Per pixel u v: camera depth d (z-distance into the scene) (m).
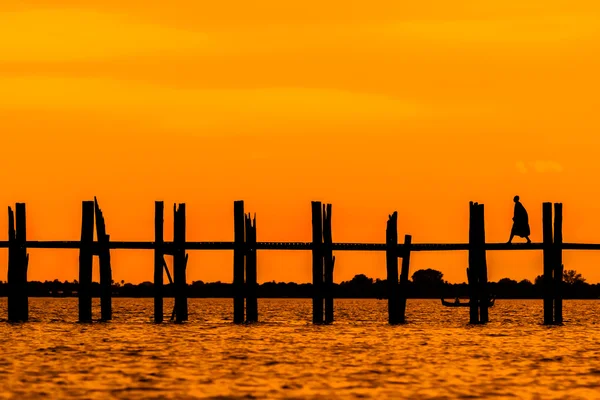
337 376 129.00
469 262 191.25
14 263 193.25
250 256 191.00
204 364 139.12
